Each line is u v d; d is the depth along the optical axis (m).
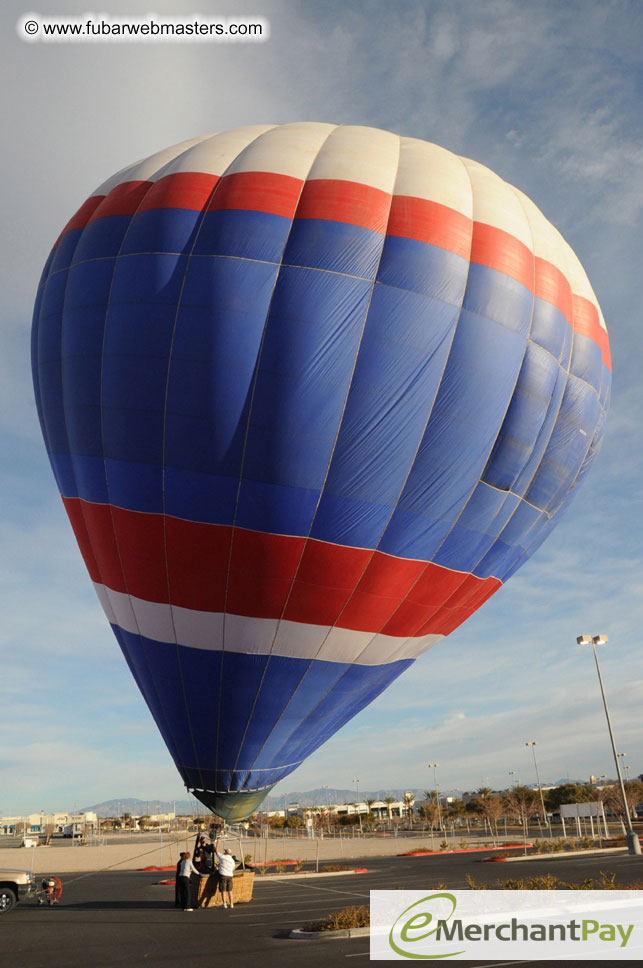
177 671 18.66
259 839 61.59
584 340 22.06
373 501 17.75
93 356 18.58
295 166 18.94
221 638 18.16
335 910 18.03
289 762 19.61
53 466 21.16
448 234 18.58
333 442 17.28
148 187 20.16
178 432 17.31
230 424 17.08
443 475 18.34
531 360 19.55
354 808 146.25
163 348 17.50
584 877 23.91
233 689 18.50
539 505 21.30
